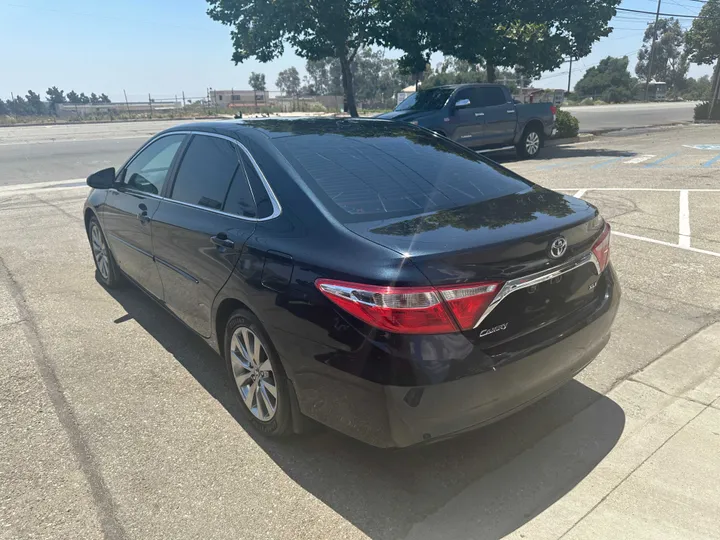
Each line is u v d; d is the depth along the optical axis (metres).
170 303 3.99
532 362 2.54
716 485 2.69
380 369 2.31
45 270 5.93
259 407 3.07
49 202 9.55
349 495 2.69
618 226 7.02
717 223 7.04
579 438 3.07
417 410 2.30
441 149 3.70
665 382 3.59
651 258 5.84
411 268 2.29
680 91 99.62
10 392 3.58
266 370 2.97
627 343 4.10
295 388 2.71
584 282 2.89
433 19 13.67
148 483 2.77
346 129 3.73
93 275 5.77
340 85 108.06
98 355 4.08
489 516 2.54
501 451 2.99
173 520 2.53
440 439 2.42
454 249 2.36
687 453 2.92
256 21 13.93
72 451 3.01
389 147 3.54
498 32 14.19
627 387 3.54
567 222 2.75
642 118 31.38
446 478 2.80
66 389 3.62
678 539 2.39
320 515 2.56
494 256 2.40
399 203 2.91
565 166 12.45
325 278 2.48
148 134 25.84
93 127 33.72
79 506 2.62
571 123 18.11
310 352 2.55
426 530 2.47
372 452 3.00
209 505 2.62
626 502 2.60
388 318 2.28
